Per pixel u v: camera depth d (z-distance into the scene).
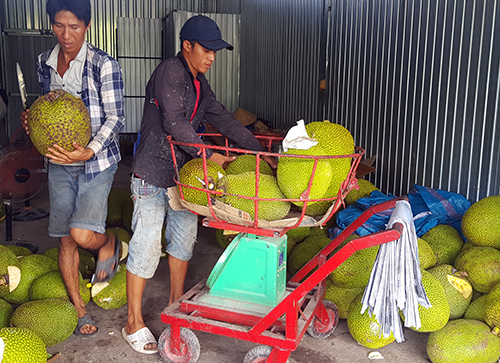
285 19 6.28
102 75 2.29
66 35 2.12
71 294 2.55
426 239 3.03
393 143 3.87
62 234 2.43
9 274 2.67
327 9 4.99
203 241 4.26
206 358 2.28
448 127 3.26
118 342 2.45
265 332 1.89
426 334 2.58
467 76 3.08
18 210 5.10
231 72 8.47
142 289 2.39
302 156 1.61
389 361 2.30
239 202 1.82
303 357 2.32
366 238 1.68
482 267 2.56
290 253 3.43
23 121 2.24
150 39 9.11
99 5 9.26
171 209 2.43
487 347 2.17
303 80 5.75
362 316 2.36
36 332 2.25
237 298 2.08
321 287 2.30
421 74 3.50
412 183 3.65
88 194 2.27
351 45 4.52
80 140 2.07
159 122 2.21
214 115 2.37
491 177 2.96
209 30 2.02
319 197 1.74
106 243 2.29
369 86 4.21
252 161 2.19
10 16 8.72
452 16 3.18
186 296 2.15
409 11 3.61
